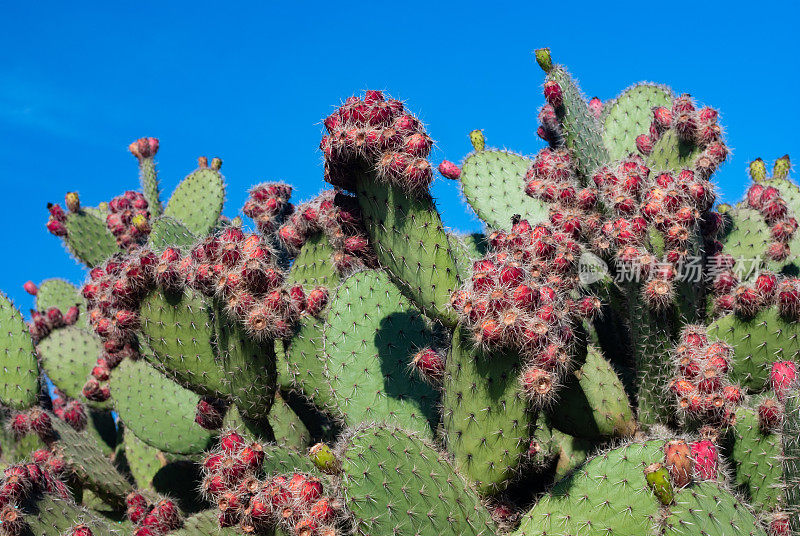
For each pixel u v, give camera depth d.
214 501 3.35
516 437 3.14
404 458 3.17
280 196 6.17
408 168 3.32
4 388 6.10
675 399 3.78
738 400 3.68
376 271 4.45
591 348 4.12
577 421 3.92
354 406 4.13
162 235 6.01
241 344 3.92
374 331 4.27
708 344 3.83
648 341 3.98
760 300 3.97
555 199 4.30
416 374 4.17
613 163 4.95
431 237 3.42
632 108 6.12
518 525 3.43
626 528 2.97
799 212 5.73
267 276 3.84
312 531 2.92
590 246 4.10
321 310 4.59
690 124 4.57
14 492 3.67
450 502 3.17
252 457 3.30
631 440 3.30
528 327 2.92
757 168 5.91
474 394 3.17
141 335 4.21
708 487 2.98
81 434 6.08
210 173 7.34
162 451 5.66
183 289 4.11
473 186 5.68
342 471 3.04
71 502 3.95
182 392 5.58
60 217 6.98
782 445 3.38
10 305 6.34
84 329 7.47
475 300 2.98
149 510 4.34
